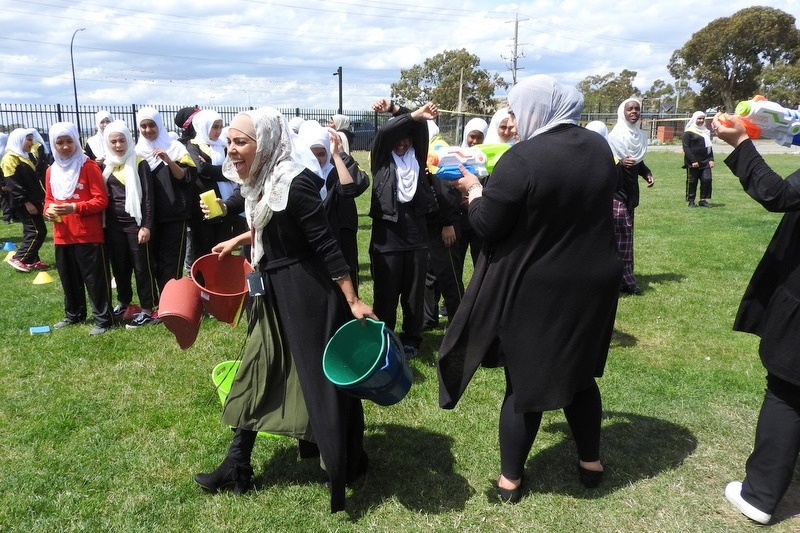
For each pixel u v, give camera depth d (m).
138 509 3.02
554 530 2.85
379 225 4.66
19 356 5.04
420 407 4.08
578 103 2.72
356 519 2.95
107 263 5.61
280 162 2.79
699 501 3.03
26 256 8.27
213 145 6.11
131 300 6.15
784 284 2.67
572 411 3.08
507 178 2.60
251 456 3.49
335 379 2.83
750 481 2.87
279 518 2.95
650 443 3.56
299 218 2.75
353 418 3.07
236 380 3.03
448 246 5.08
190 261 7.23
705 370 4.60
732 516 2.92
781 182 2.59
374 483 3.23
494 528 2.88
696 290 6.84
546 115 2.69
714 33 51.41
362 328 2.97
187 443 3.65
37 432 3.76
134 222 5.65
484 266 2.81
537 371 2.72
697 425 3.76
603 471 3.26
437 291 5.70
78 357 5.00
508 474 3.04
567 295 2.66
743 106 2.71
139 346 5.24
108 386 4.45
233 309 3.26
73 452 3.55
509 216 2.63
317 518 2.96
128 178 5.55
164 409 4.08
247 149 2.76
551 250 2.64
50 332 5.63
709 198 13.91
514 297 2.70
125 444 3.64
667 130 41.28
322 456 2.79
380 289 4.75
